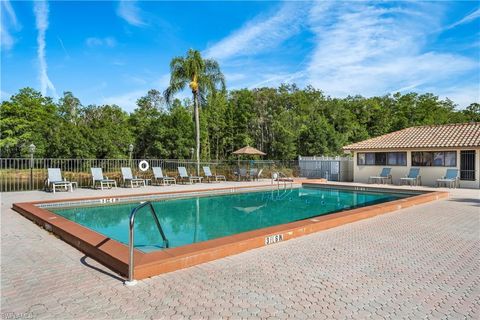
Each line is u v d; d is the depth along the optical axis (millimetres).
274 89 42750
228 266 4414
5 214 8367
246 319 2936
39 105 37562
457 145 16547
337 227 7086
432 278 4027
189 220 9500
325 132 34094
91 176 16109
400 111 48188
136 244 6645
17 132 33031
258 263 4551
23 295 3416
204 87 21375
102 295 3428
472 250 5281
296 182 18969
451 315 3068
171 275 4043
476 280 3971
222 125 36938
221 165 21750
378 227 7082
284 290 3602
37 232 6379
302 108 42438
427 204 10742
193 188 15266
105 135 27828
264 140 38000
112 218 9516
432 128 20734
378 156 20344
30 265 4383
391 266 4465
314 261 4648
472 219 8055
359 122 47406
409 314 3076
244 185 17031
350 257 4848
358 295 3490
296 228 6164
